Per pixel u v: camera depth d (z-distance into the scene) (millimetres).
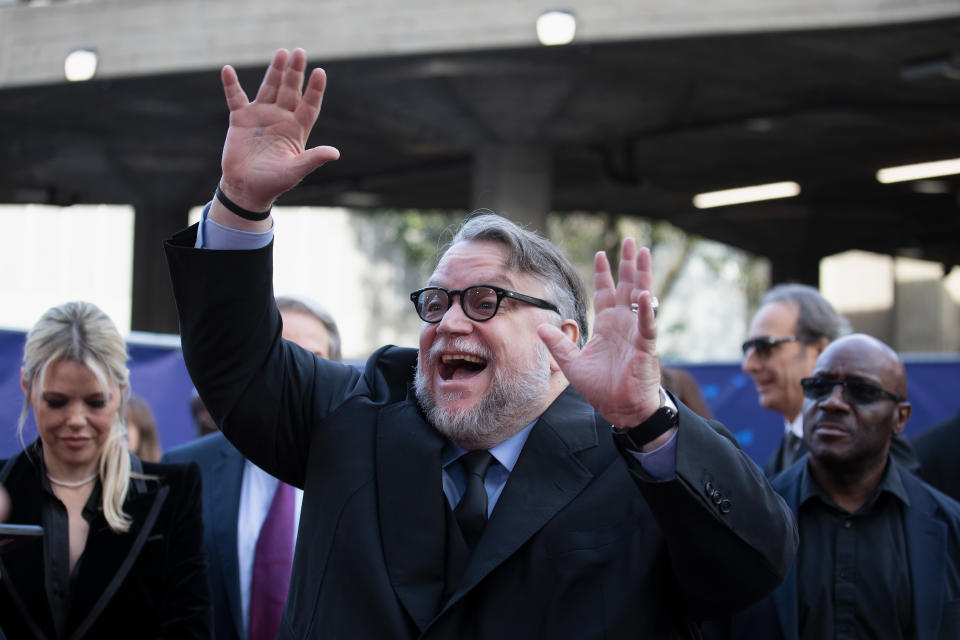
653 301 2027
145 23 10969
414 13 10117
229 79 2234
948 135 14578
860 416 3438
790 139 14883
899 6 9242
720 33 9555
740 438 6562
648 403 2004
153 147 14883
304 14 10375
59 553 3002
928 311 25562
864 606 3297
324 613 2191
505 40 9914
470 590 2119
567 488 2238
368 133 13922
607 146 14930
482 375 2361
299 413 2449
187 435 5230
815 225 20547
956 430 4453
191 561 3119
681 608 2160
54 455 3078
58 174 16125
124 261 33031
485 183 13227
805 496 3490
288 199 18719
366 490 2293
